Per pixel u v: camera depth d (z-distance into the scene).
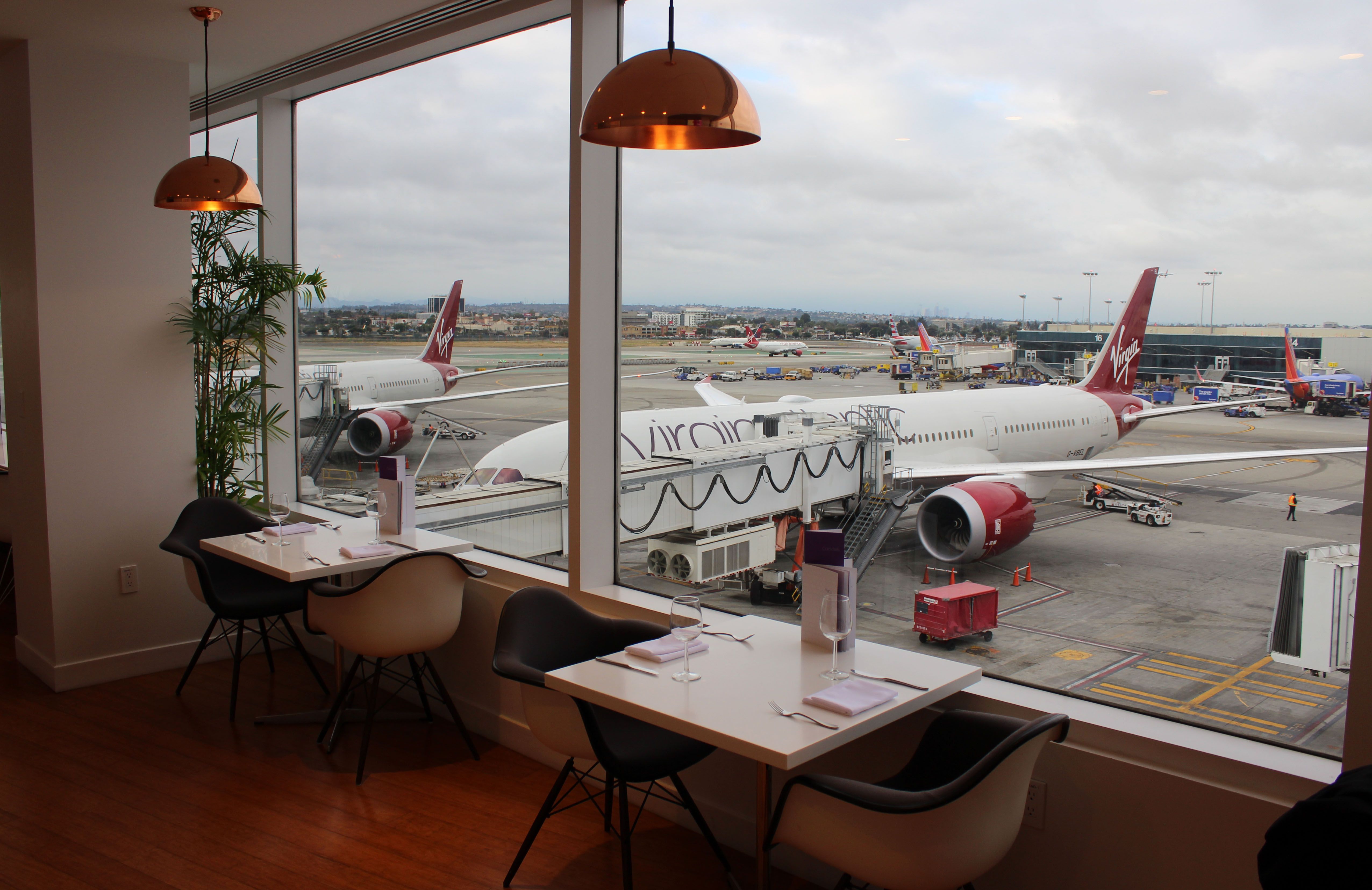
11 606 5.64
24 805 3.21
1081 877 2.27
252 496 5.16
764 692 2.24
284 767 3.53
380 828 3.07
